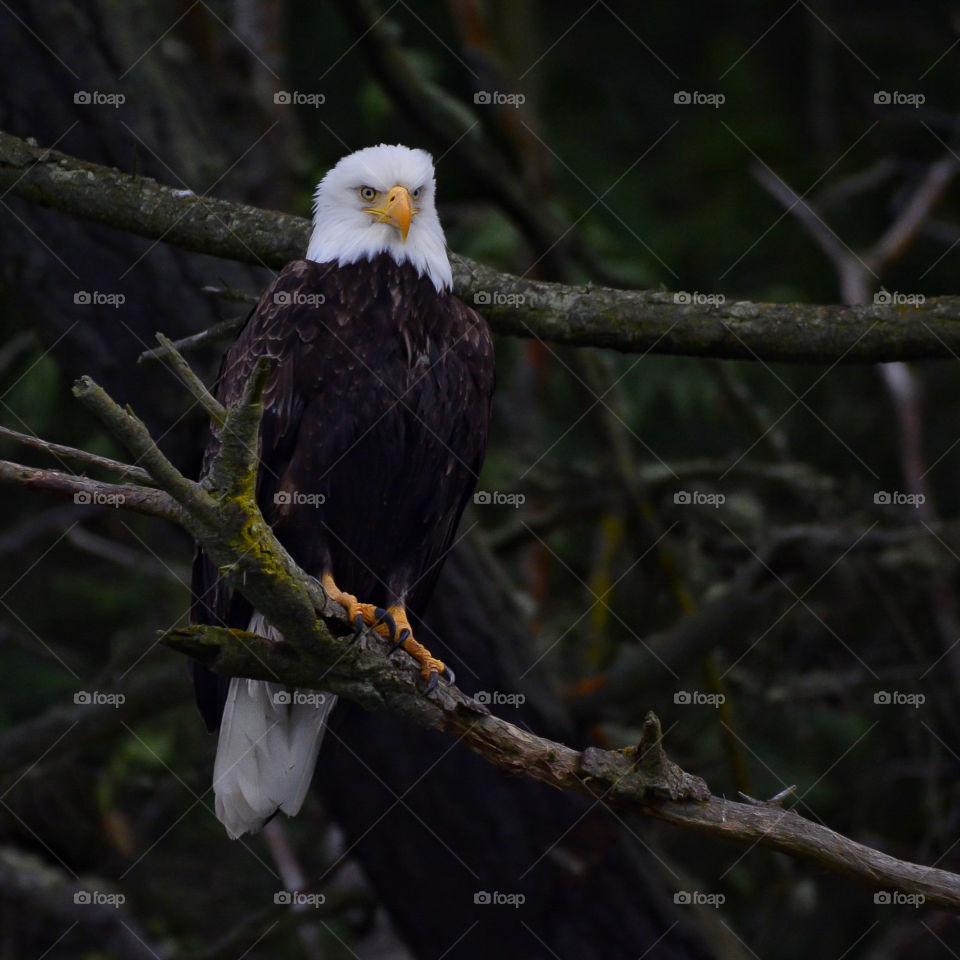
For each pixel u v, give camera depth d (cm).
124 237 781
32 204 728
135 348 795
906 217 1144
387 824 819
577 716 895
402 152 766
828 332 603
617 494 1023
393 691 528
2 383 1230
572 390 1116
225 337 707
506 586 867
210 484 450
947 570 1000
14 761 941
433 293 741
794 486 1041
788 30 1755
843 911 1272
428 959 841
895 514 1032
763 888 1042
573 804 821
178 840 1177
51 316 796
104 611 1317
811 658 1091
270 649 510
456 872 820
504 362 1286
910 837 1189
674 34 1711
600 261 1036
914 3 1720
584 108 1602
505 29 1362
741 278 1476
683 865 1159
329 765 816
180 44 892
